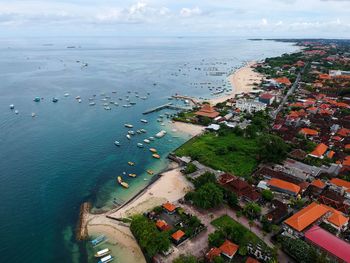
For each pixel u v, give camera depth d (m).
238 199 132.12
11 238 115.50
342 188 136.75
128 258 103.75
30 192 145.62
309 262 94.44
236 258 100.06
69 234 117.31
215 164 165.62
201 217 121.94
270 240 107.75
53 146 198.75
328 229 111.38
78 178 159.25
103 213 130.00
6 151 189.62
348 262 92.50
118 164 174.88
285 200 131.50
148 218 121.69
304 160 166.50
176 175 159.38
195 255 101.44
